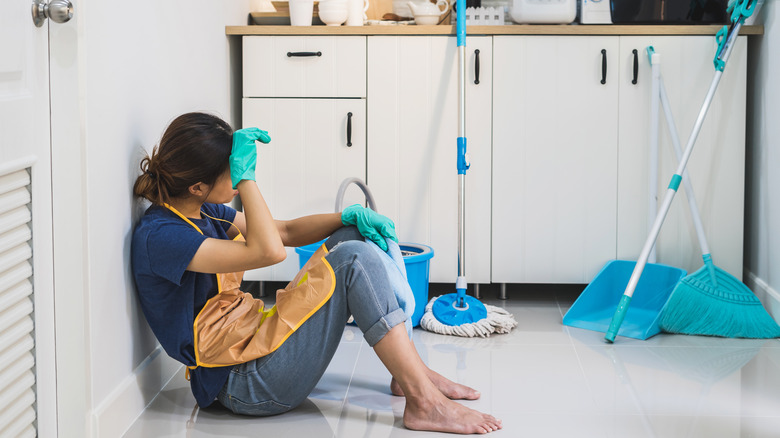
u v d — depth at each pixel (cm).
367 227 189
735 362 221
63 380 152
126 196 174
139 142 181
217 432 173
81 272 151
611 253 276
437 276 279
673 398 193
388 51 271
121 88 169
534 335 247
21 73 135
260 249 165
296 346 173
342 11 279
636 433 172
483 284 309
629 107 270
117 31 167
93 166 155
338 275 170
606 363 220
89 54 152
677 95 269
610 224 275
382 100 273
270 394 177
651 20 271
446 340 242
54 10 140
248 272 282
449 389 192
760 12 271
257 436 171
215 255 166
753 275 279
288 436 171
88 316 154
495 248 277
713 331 246
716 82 257
